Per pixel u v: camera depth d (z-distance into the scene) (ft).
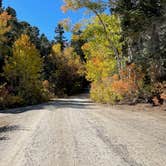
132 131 42.04
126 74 95.45
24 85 143.23
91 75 144.05
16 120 62.49
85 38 113.09
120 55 113.91
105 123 52.19
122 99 102.58
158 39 80.38
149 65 88.12
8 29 134.82
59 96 267.59
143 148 30.91
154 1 77.77
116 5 89.25
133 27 83.82
